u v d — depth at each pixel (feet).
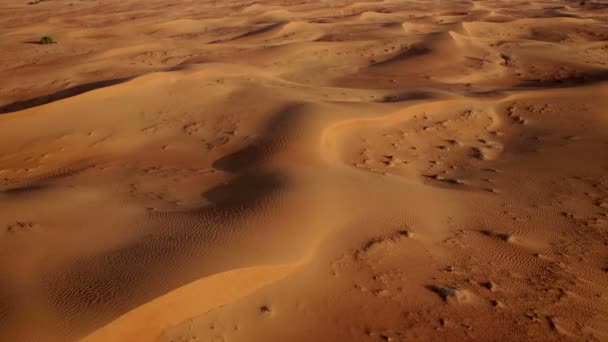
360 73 64.95
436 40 77.77
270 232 21.20
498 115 45.91
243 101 43.75
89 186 28.22
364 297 18.48
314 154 31.76
